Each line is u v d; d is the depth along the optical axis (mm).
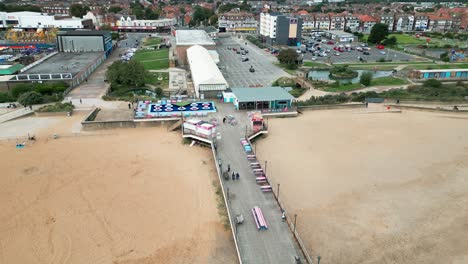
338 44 189750
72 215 47688
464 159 64125
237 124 75750
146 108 83375
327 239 43844
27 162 61500
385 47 184500
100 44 150500
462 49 175125
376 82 114500
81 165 60844
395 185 55812
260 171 56125
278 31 179375
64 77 103562
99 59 136500
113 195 52312
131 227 45594
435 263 40562
